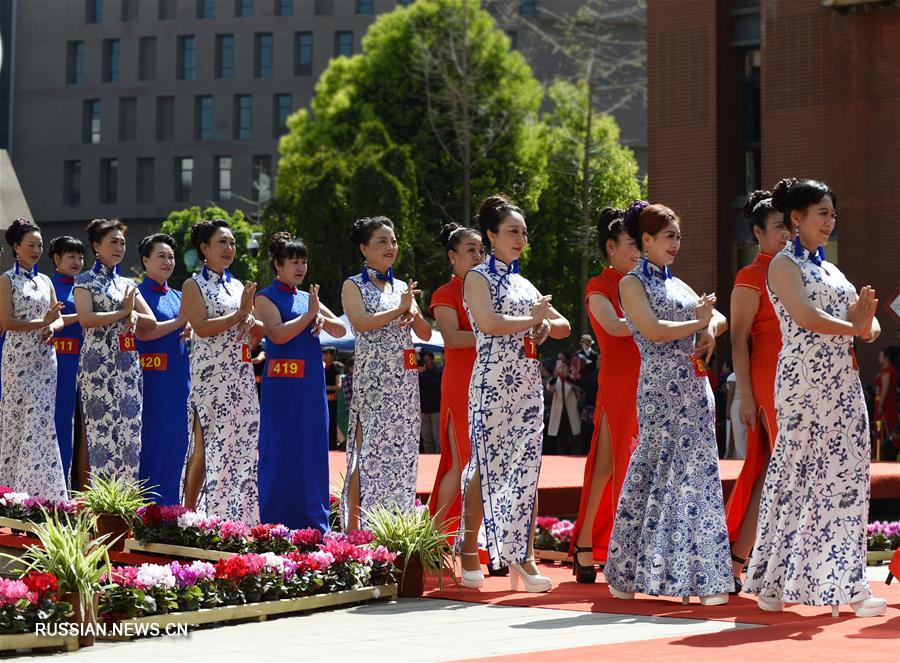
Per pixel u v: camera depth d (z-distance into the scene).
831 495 5.54
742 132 21.08
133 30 61.84
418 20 36.31
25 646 4.91
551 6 53.34
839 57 19.55
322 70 60.19
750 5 20.81
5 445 8.75
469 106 35.06
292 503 7.74
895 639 4.81
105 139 62.12
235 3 60.97
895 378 16.81
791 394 5.60
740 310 6.24
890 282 19.27
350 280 7.67
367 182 32.56
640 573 5.97
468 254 7.21
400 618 5.73
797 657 4.41
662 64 21.17
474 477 6.52
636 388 6.76
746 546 6.28
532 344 6.47
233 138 60.91
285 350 7.79
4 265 14.61
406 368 7.62
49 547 5.33
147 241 8.76
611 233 6.88
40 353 8.78
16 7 63.03
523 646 4.89
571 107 37.56
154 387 8.56
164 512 7.28
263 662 4.64
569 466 13.45
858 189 19.45
